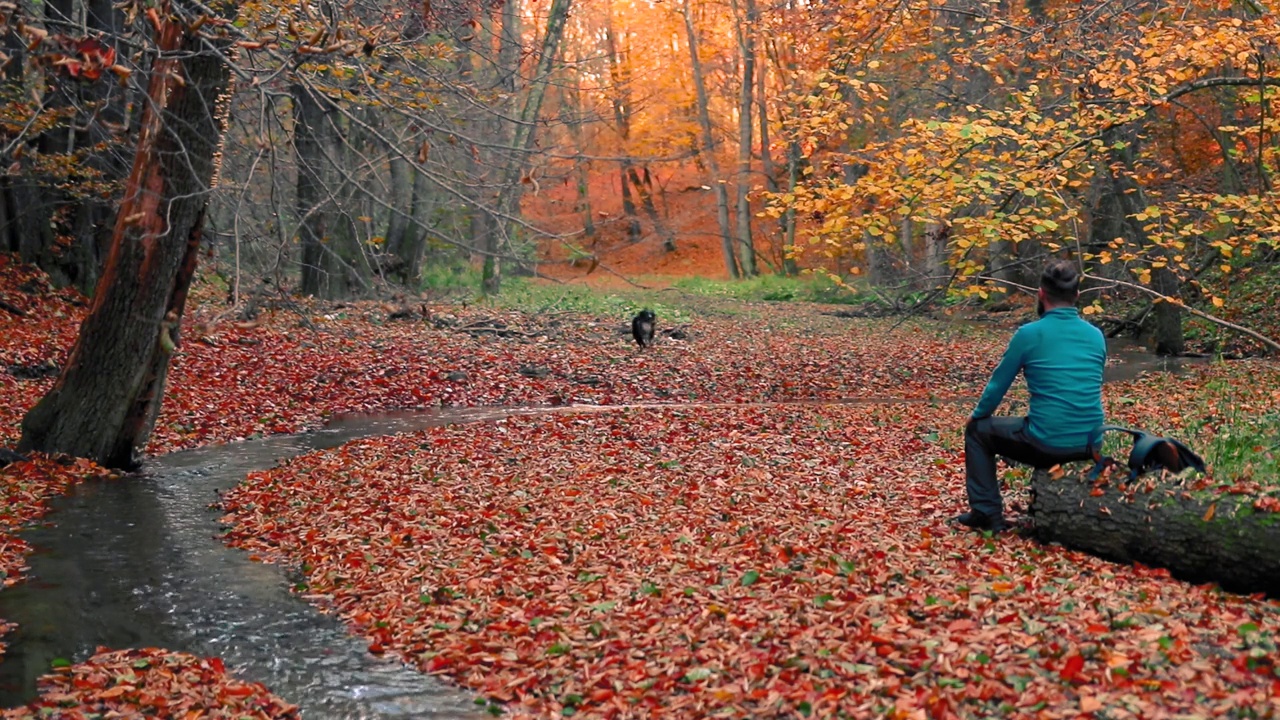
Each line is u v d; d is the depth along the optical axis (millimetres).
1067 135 11445
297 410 14586
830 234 11625
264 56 7621
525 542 6992
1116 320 22188
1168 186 18391
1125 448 7961
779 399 16438
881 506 7461
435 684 4957
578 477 9242
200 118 8703
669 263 49438
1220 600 4863
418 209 10859
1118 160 16656
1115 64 11430
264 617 6051
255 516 8508
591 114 9648
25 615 6133
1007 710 3777
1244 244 11289
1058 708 3742
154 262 10078
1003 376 6160
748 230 45375
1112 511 5582
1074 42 12641
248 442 12508
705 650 4715
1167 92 11719
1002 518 6449
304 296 21453
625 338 23094
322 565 6941
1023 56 14516
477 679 4879
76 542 7801
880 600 5043
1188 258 16844
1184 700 3689
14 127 12906
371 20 7836
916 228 22766
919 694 3975
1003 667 4109
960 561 5793
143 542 7824
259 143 6367
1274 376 14242
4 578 6863
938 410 13898
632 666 4676
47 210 19625
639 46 41500
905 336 24688
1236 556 4965
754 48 37938
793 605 5168
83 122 14922
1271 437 7363
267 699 4781
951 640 4457
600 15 35188
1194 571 5207
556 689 4645
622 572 6141
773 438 11398
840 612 4980
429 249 29312
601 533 7094
